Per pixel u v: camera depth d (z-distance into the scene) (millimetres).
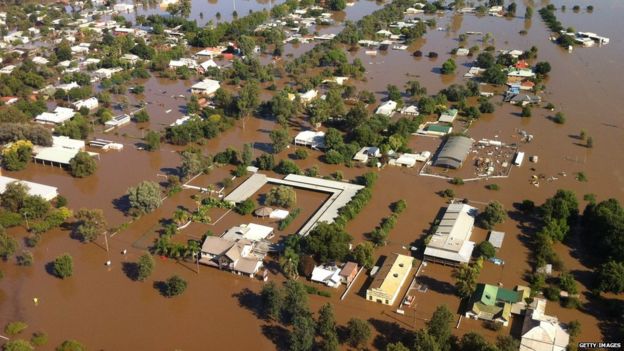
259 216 148000
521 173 169375
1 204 149875
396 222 145250
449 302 117562
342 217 142250
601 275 118250
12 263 132500
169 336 110062
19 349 100875
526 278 123500
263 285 123062
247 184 163125
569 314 113500
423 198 157125
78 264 131750
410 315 114000
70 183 169500
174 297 120562
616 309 112312
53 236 142750
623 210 139500
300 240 130250
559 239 135250
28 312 116750
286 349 106375
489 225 141375
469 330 109750
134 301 119812
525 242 136125
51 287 124438
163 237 136000
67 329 112062
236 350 106500
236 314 115750
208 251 130125
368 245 128750
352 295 120375
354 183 165125
